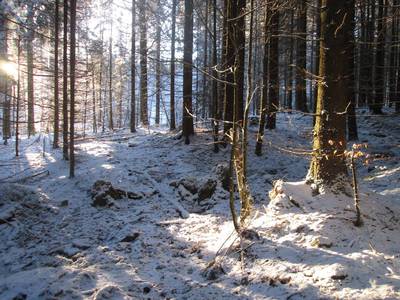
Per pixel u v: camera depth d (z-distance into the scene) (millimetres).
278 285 6703
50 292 7066
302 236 7949
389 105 28484
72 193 14516
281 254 7574
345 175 9312
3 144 25219
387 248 7656
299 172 15625
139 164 16938
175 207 12289
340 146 9172
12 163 19469
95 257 8969
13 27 22719
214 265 7660
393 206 9586
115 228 10992
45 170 17688
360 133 21078
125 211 12500
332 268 6648
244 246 8016
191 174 15406
